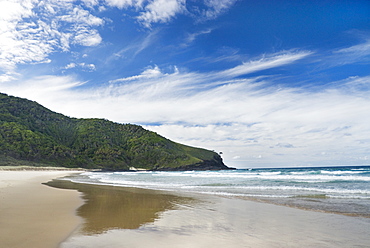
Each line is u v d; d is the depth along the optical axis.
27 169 87.81
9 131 128.50
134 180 35.41
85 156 154.62
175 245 5.80
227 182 27.28
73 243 5.82
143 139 194.38
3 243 5.74
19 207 10.80
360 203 12.11
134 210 10.61
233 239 6.37
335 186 20.50
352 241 6.27
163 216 9.32
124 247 5.59
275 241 6.22
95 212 10.08
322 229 7.41
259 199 13.79
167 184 26.02
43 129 161.38
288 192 16.94
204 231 7.16
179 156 175.00
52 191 18.08
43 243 5.79
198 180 32.31
